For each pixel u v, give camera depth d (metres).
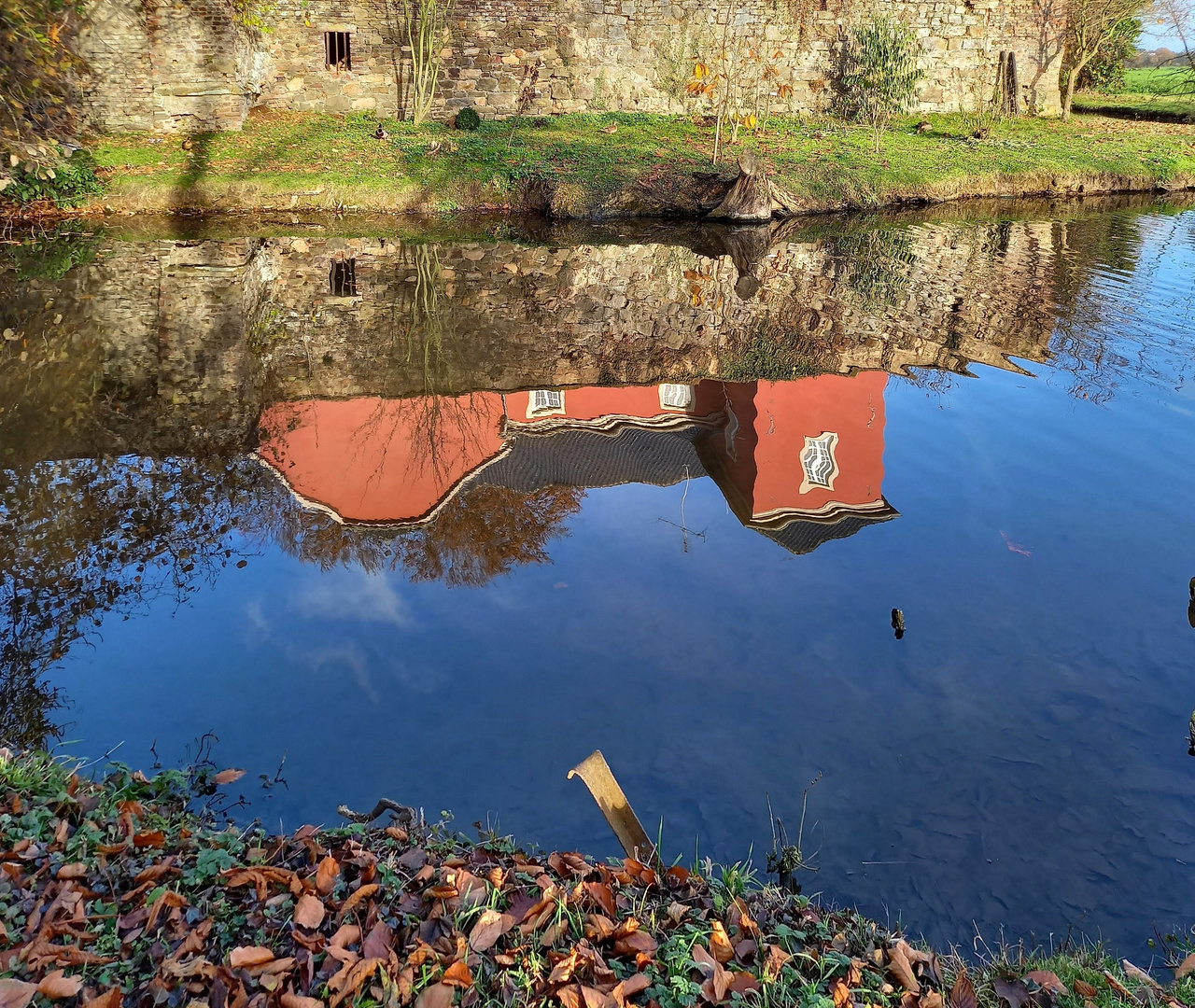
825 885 4.02
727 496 8.44
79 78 18.48
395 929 3.23
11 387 9.94
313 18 20.88
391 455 8.83
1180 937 3.76
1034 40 25.81
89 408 9.54
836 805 4.48
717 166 19.83
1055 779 4.63
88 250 15.09
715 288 14.53
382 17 21.11
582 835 4.27
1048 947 3.72
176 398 9.92
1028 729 5.00
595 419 10.01
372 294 13.94
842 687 5.39
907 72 24.28
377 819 4.30
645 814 4.41
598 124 22.42
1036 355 11.22
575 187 18.52
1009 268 15.04
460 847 3.99
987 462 8.45
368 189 18.02
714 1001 3.01
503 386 10.54
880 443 8.91
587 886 3.51
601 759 3.94
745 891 3.82
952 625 6.00
